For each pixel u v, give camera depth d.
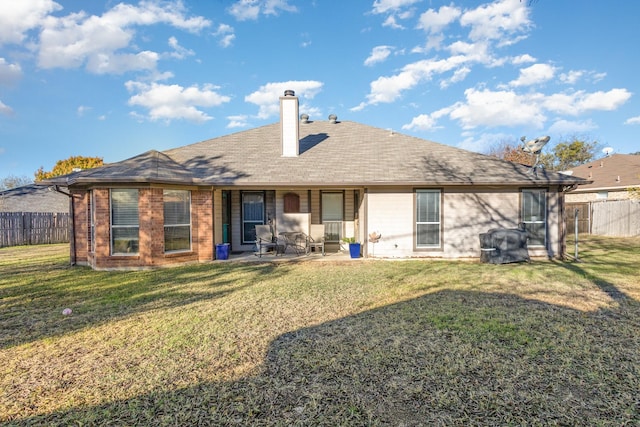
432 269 9.21
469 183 10.58
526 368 3.57
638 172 21.34
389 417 2.80
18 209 20.72
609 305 5.73
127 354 4.01
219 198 11.99
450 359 3.78
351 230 13.09
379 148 12.92
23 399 3.11
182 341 4.37
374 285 7.38
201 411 2.90
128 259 9.58
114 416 2.86
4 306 6.01
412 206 11.13
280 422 2.75
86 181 9.18
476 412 2.85
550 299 6.14
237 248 12.99
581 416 2.79
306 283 7.64
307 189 12.73
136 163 10.29
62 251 14.23
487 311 5.45
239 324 4.98
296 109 12.52
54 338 4.52
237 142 13.79
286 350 4.07
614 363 3.67
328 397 3.09
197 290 7.08
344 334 4.54
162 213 9.85
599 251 12.48
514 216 11.09
